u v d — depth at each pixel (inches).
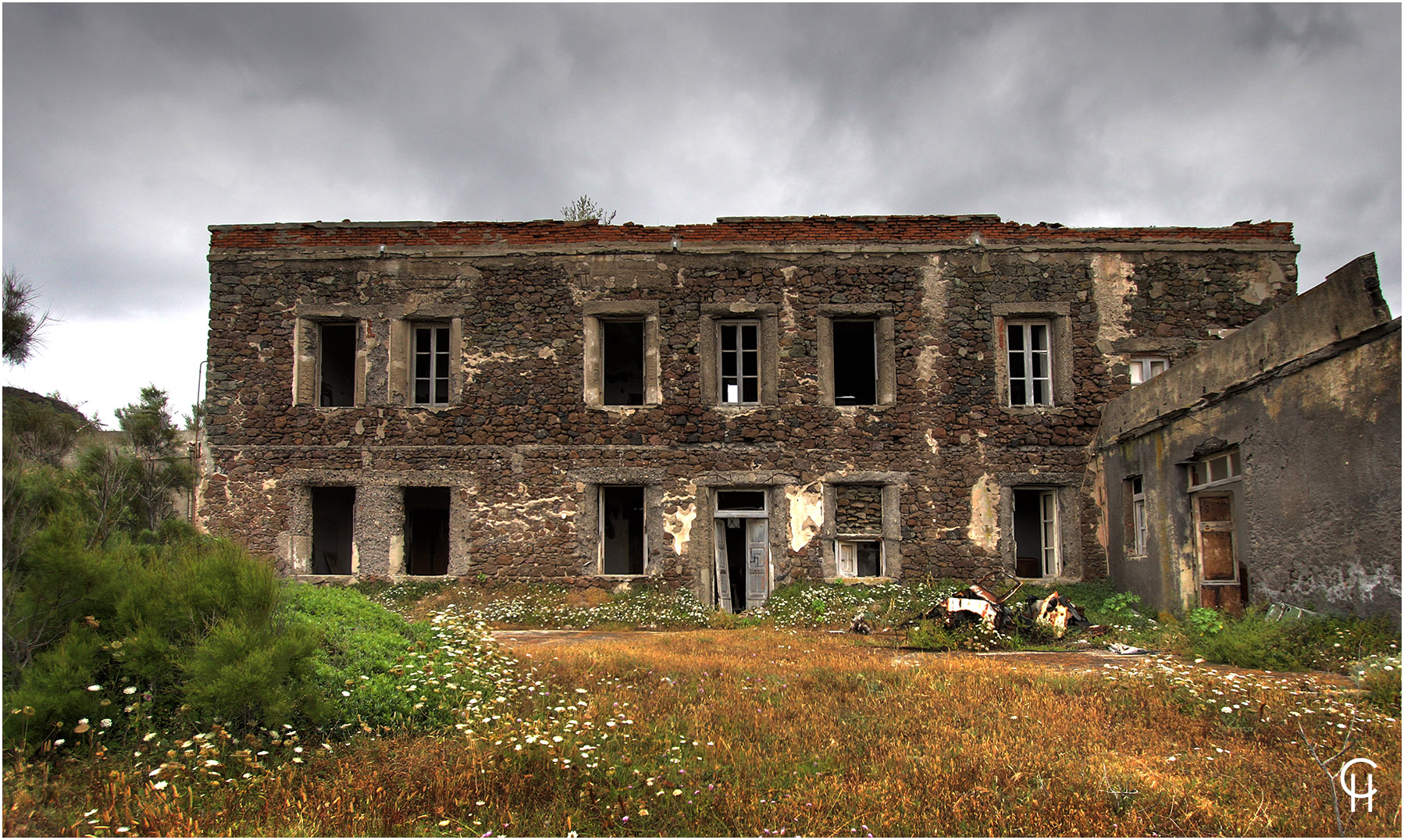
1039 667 317.7
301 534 571.5
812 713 240.8
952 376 573.6
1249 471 389.7
